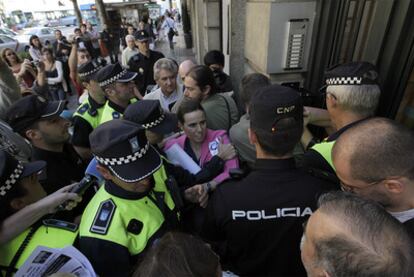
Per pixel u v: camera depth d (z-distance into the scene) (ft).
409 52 5.24
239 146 6.00
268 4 8.32
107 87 7.89
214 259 2.32
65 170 6.32
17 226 3.60
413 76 5.40
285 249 3.46
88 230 3.88
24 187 3.91
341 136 3.14
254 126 3.48
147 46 14.78
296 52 8.56
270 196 3.43
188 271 2.10
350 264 1.76
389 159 2.70
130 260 4.03
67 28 71.31
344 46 7.32
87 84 9.76
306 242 2.23
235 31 13.99
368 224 1.86
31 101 6.01
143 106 5.91
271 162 3.52
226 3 16.55
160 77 9.82
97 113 8.48
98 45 36.63
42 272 3.37
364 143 2.82
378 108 6.01
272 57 8.74
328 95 4.84
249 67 12.77
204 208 5.36
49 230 3.95
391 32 5.60
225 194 3.63
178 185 5.70
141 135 4.07
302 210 3.35
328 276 1.92
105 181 4.38
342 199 2.14
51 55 22.36
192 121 5.99
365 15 6.51
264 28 8.93
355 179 2.91
